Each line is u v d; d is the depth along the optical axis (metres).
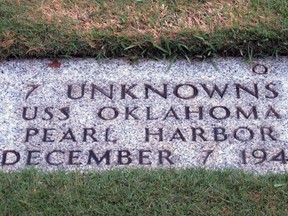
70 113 1.10
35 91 1.13
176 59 1.17
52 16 1.22
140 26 1.20
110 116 1.10
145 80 1.15
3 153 1.06
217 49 1.18
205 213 0.99
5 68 1.16
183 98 1.12
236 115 1.10
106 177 1.02
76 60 1.18
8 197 1.01
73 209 0.99
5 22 1.21
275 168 1.04
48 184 1.02
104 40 1.18
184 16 1.22
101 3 1.25
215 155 1.05
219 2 1.25
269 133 1.08
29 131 1.08
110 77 1.15
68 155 1.05
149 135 1.08
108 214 0.99
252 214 0.99
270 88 1.14
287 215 0.98
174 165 1.04
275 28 1.19
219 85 1.14
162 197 1.00
